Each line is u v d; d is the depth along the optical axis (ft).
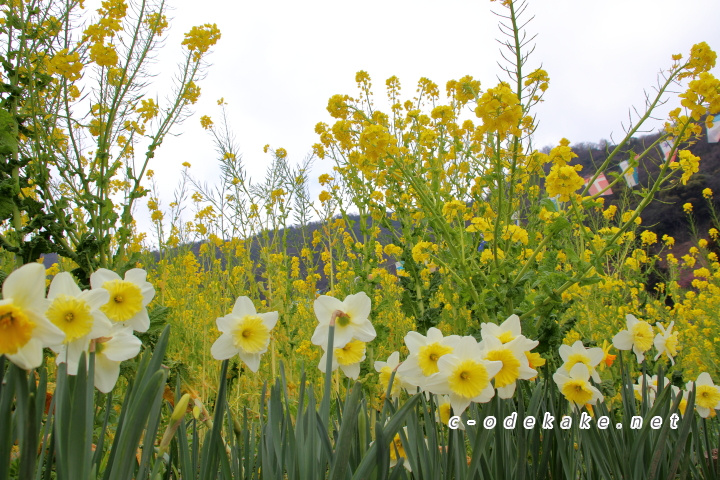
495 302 8.92
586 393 5.11
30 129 9.34
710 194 25.86
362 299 4.15
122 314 3.43
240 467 4.05
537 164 10.42
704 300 20.92
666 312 19.15
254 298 15.31
